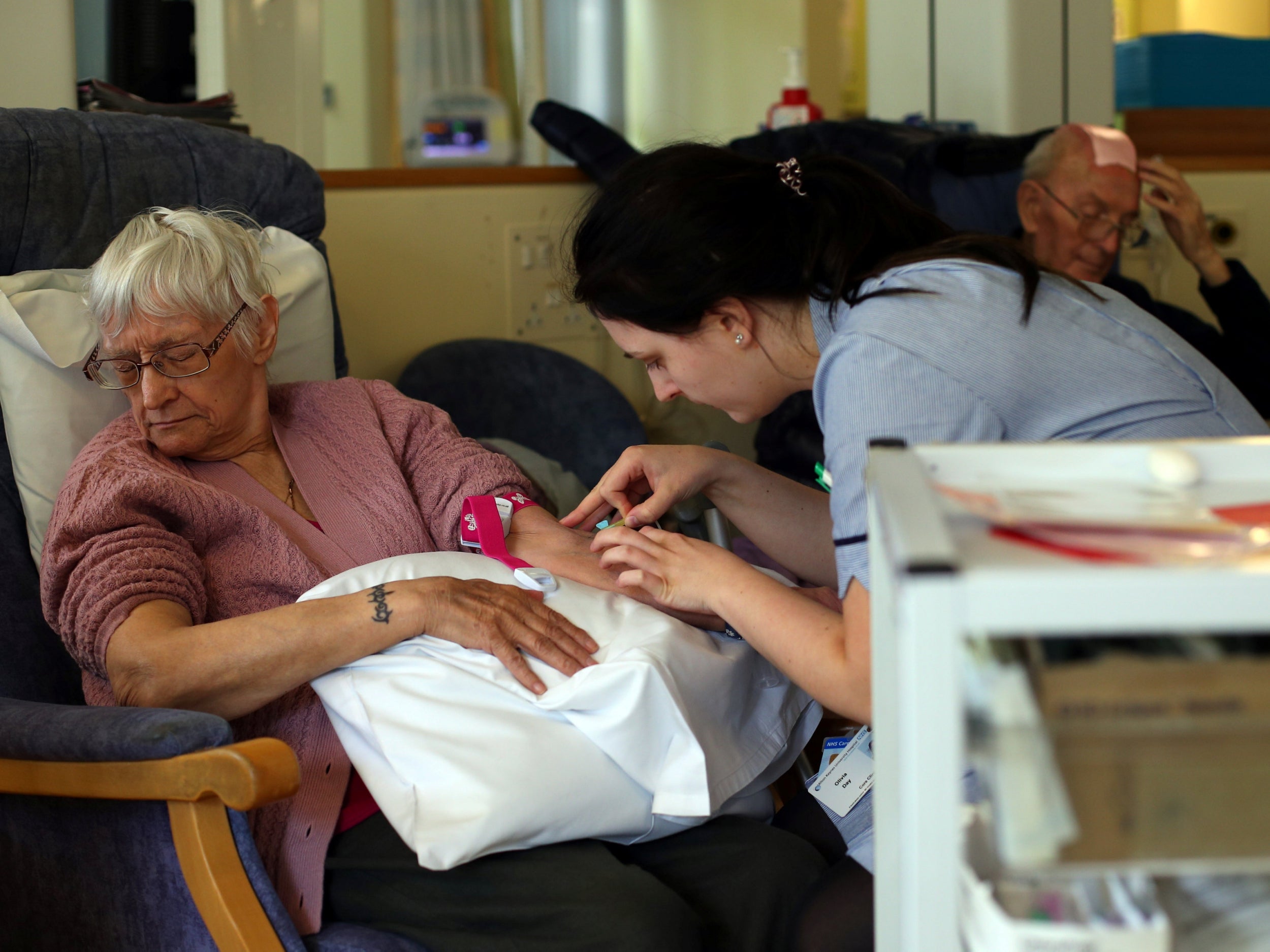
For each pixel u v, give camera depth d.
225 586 1.46
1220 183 3.41
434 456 1.72
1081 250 2.55
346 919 1.25
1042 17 3.08
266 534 1.49
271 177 1.97
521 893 1.17
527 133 3.31
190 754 1.07
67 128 1.76
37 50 2.10
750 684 1.38
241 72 2.50
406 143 3.18
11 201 1.68
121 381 1.53
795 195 1.22
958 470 0.85
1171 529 0.71
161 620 1.31
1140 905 0.75
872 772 1.40
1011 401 1.07
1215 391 1.16
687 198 1.19
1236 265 2.68
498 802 1.16
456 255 2.74
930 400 1.06
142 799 1.12
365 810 1.33
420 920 1.20
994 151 2.77
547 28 3.47
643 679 1.21
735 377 1.28
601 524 1.62
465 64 3.16
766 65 3.79
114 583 1.32
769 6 3.76
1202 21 3.43
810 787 1.44
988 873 0.78
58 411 1.61
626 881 1.17
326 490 1.61
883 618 0.84
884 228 1.22
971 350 1.07
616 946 1.12
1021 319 1.10
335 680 1.27
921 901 0.65
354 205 2.59
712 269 1.19
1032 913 0.75
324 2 3.30
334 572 1.54
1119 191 2.50
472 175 2.75
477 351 2.63
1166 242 3.28
